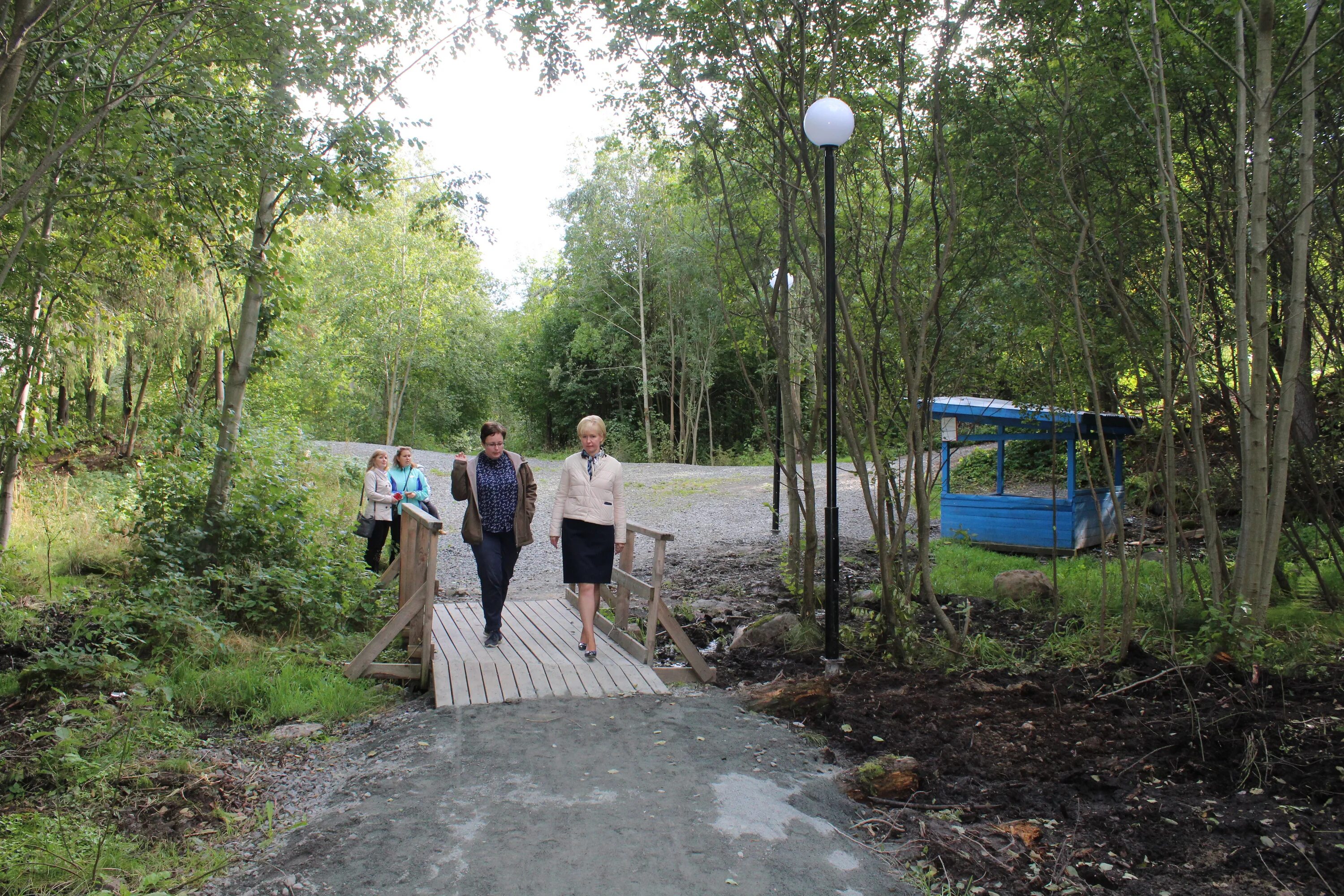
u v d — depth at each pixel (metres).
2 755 3.88
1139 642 5.42
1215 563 5.47
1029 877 3.00
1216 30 5.57
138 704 4.52
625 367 31.95
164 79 6.06
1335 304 6.25
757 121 6.26
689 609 7.42
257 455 8.16
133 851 3.13
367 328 30.83
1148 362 5.82
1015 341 6.47
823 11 5.68
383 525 9.38
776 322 7.11
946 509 11.07
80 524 9.73
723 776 3.82
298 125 6.69
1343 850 3.06
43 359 7.79
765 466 26.50
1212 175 6.09
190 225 7.18
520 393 38.22
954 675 5.30
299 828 3.35
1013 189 6.00
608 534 5.52
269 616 6.50
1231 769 3.76
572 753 4.06
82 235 7.41
